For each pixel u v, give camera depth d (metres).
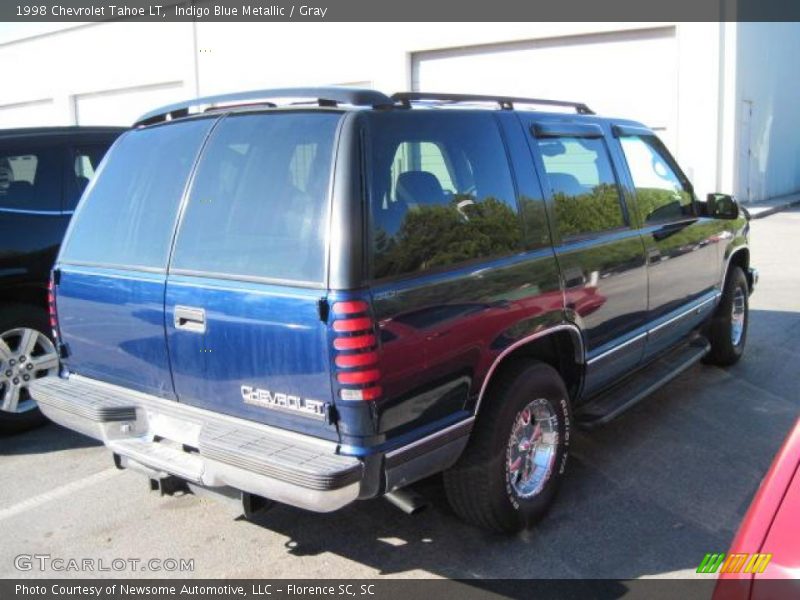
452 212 3.35
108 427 3.60
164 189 3.57
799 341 7.11
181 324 3.33
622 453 4.69
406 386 3.02
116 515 4.10
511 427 3.54
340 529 3.88
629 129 5.00
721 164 16.75
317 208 2.99
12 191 5.29
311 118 3.18
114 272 3.62
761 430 5.01
